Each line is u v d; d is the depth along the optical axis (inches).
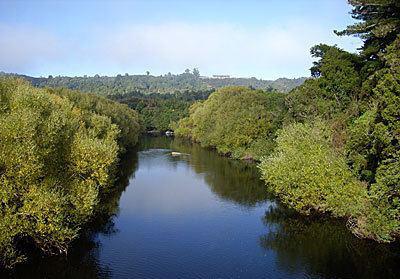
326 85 2434.8
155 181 2549.2
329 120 2084.2
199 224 1659.7
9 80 1804.9
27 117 1170.0
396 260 1288.1
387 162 1289.4
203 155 3754.9
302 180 1574.8
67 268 1227.9
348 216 1573.6
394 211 1215.6
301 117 2456.9
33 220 1165.1
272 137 3166.8
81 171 1524.4
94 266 1245.1
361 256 1327.5
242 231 1574.8
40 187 1152.2
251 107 3494.1
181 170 2938.0
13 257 1136.2
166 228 1609.3
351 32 2014.0
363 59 2337.6
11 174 1082.7
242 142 3385.8
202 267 1240.2
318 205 1571.1
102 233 1549.0
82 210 1316.4
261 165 1961.1
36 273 1191.6
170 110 6968.5
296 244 1433.3
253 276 1178.6
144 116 6855.3
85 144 1592.0
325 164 1561.3
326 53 2503.7
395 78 1250.0
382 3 1685.5
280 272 1205.1
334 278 1163.9
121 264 1261.1
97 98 4010.8
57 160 1413.6
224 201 2034.9
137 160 3442.4
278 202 1996.8
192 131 5275.6
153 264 1262.3
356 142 1546.5
